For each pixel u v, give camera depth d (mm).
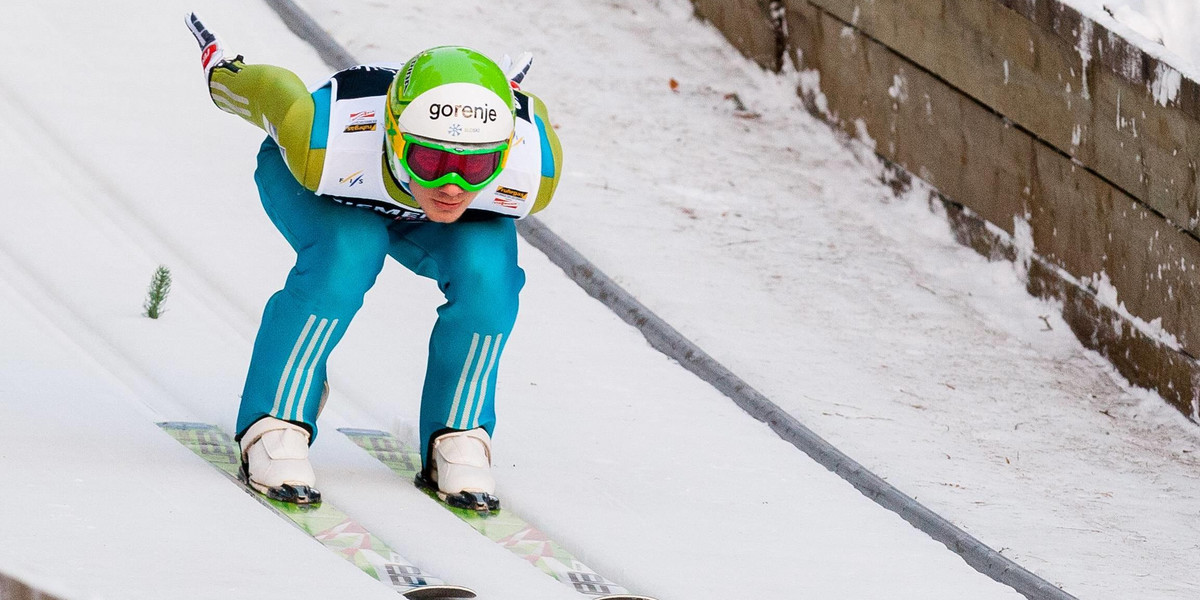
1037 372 24703
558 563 15820
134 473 15625
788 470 19688
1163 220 23766
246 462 15945
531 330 22484
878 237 28438
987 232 27766
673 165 29500
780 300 25297
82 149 24078
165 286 19750
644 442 19703
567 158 28766
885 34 29703
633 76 32719
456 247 15914
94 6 28734
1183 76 22891
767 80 33312
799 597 16016
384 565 14766
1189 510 20812
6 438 15805
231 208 23547
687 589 15719
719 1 34719
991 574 17891
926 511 18906
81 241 21562
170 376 18562
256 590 13578
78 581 13062
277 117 14945
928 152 29016
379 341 21047
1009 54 26625
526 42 32938
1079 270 25719
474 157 14305
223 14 29859
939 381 23672
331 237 15391
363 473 17109
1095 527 19750
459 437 16719
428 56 14484
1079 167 25438
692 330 23422
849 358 23812
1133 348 24641
